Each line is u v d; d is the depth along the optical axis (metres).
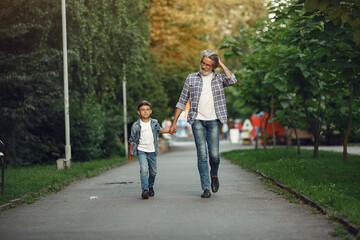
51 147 24.22
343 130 18.75
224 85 9.62
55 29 20.80
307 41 11.81
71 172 16.19
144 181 9.65
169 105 40.75
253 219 7.36
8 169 18.33
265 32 19.38
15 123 20.75
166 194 10.37
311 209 8.17
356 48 10.45
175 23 38.19
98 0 21.66
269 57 19.00
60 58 20.17
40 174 15.26
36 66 19.11
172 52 39.31
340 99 18.53
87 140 25.56
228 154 27.91
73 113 24.31
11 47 19.55
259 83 22.83
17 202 9.55
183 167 19.30
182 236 6.28
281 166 14.92
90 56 21.97
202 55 9.45
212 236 6.25
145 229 6.74
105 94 24.67
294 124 21.53
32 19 19.19
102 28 22.30
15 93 19.62
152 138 9.85
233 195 10.07
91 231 6.71
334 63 9.64
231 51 19.48
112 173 17.42
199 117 9.53
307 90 16.83
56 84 21.62
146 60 36.12
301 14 9.52
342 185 10.33
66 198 10.34
